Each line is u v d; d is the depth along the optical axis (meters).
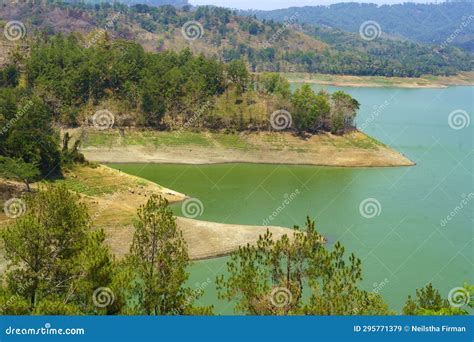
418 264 70.12
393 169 126.88
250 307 34.91
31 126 99.69
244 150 135.75
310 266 35.44
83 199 86.19
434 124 175.25
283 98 146.75
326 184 113.06
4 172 81.88
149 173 119.38
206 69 154.75
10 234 37.44
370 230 83.50
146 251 37.97
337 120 141.75
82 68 147.50
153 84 143.50
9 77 156.88
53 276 37.78
